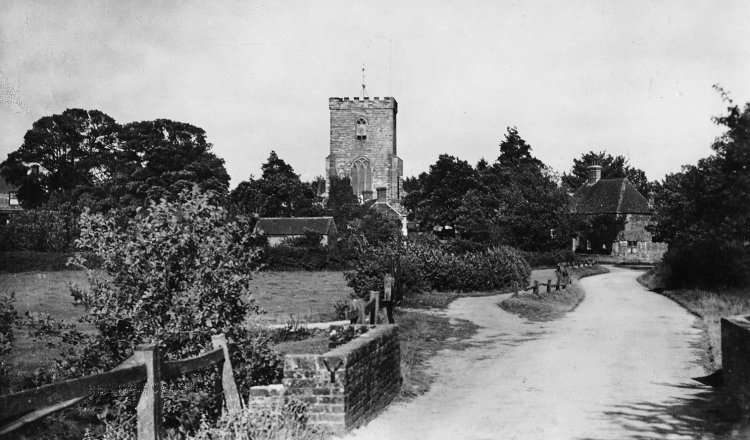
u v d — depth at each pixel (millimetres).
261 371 8898
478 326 19641
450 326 19344
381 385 9469
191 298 8195
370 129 91250
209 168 61688
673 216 34688
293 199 79250
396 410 9453
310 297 28766
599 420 8672
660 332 18609
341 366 7445
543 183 57719
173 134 62000
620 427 8250
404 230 80750
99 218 8406
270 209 77812
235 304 8734
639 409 9375
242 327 8781
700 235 29453
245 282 8828
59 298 25797
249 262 8805
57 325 8227
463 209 58250
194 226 8523
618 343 16594
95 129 61375
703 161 28188
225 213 8914
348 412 7605
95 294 8164
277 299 27719
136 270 8211
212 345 7434
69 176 61031
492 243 54156
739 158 23734
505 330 18953
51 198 53281
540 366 13461
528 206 55781
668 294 30859
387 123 91125
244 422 6707
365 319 11648
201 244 8453
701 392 10695
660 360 14047
